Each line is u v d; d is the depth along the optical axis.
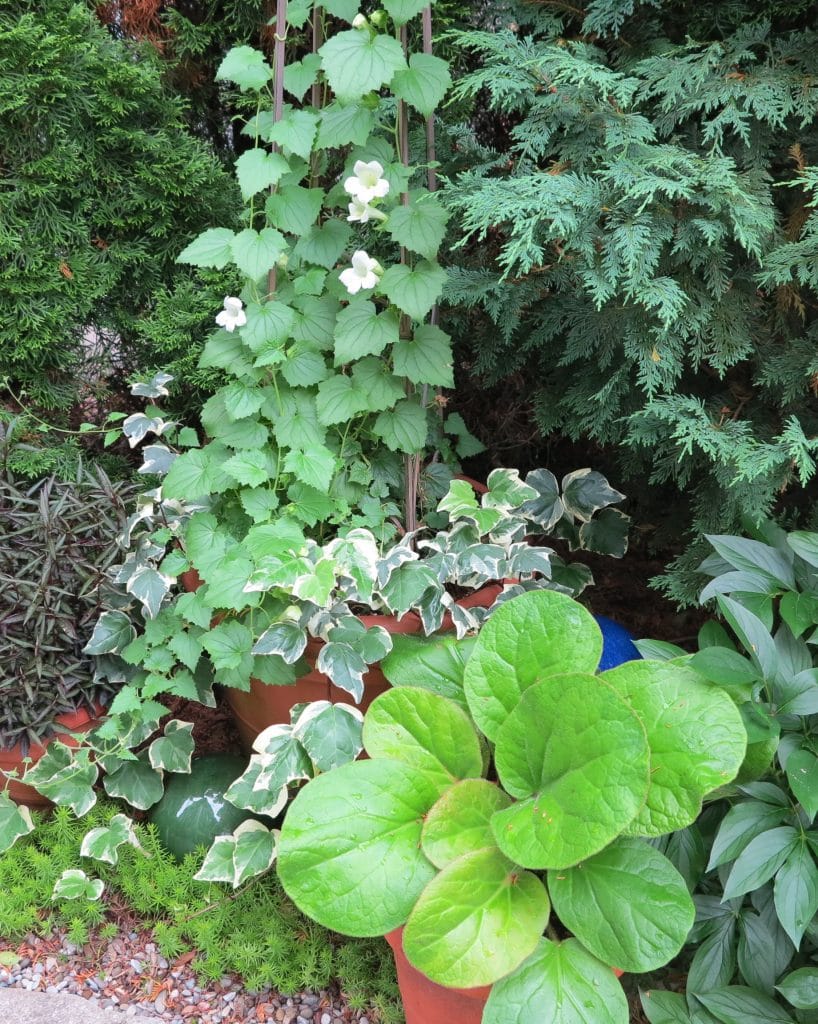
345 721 1.75
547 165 2.23
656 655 1.70
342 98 1.63
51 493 2.14
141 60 2.39
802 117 2.00
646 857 1.35
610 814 1.28
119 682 2.06
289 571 1.69
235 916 1.89
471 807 1.47
